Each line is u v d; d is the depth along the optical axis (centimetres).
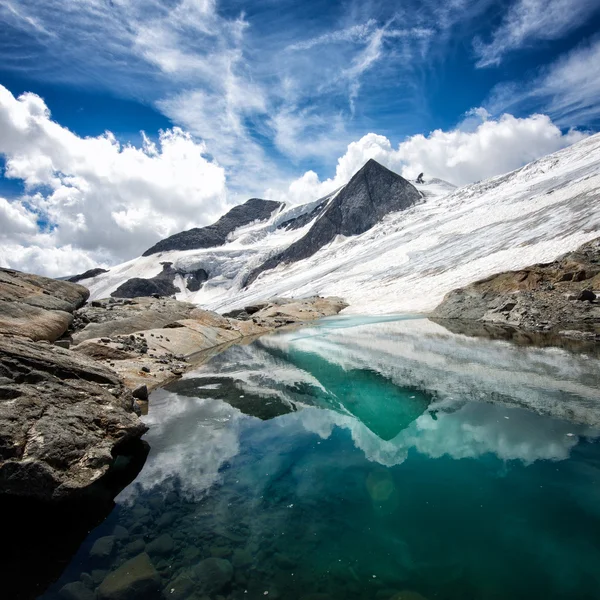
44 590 457
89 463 638
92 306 2148
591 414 859
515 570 477
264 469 744
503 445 769
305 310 4044
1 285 1477
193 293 17675
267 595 445
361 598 439
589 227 3622
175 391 1238
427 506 611
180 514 607
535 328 1927
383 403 1048
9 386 687
